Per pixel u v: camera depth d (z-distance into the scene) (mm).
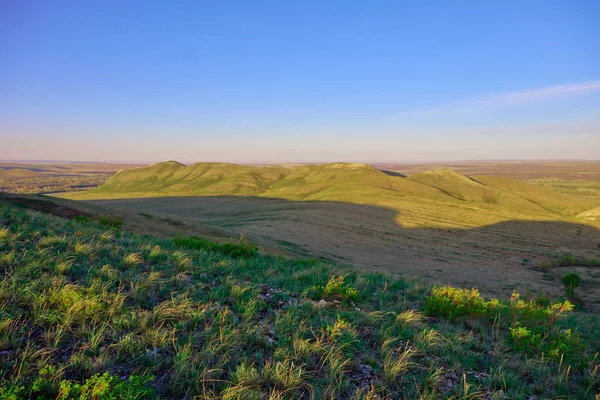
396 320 7152
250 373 4555
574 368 6082
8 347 4562
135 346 4941
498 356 6129
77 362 4414
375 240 60938
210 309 6480
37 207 30875
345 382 4695
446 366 5594
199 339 5426
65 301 5707
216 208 129250
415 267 42750
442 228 77500
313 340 5945
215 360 4938
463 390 4844
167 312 5961
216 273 9469
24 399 3754
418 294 10508
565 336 7277
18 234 9062
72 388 3820
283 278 10164
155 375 4500
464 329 7602
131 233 15281
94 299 5824
